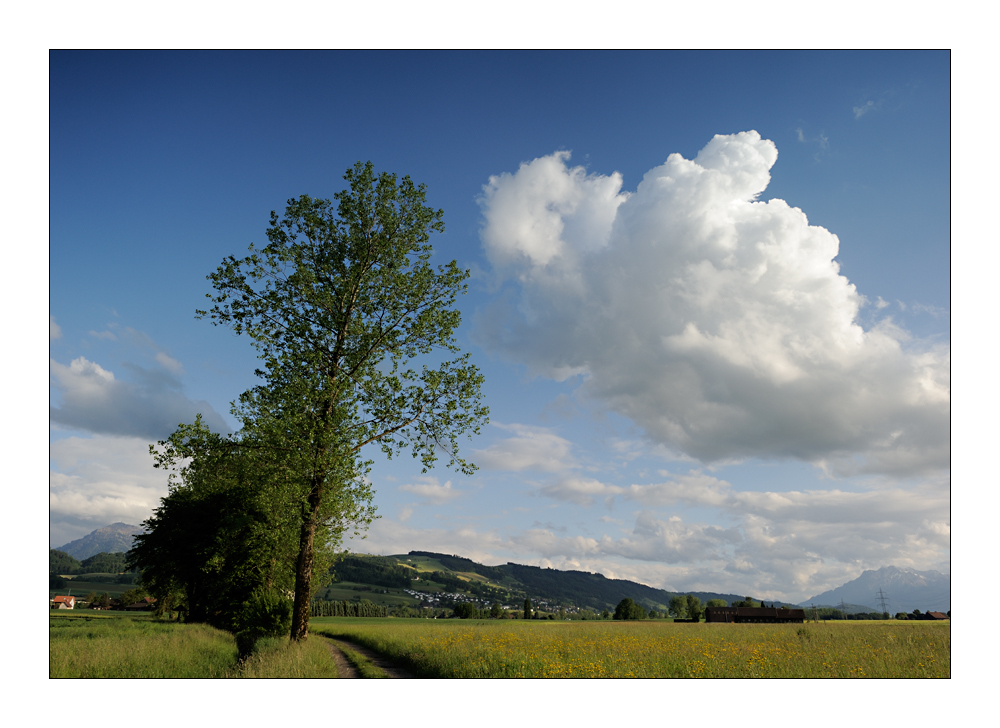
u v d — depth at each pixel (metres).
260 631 27.92
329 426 20.91
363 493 22.42
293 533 25.19
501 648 20.31
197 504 38.38
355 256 23.77
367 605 143.50
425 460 22.39
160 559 37.41
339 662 21.23
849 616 127.44
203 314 21.59
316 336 22.69
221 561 34.47
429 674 16.80
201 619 38.94
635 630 46.19
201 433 24.69
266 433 21.64
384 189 23.78
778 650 19.23
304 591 21.31
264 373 21.83
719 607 104.38
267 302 21.97
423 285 23.56
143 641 19.55
